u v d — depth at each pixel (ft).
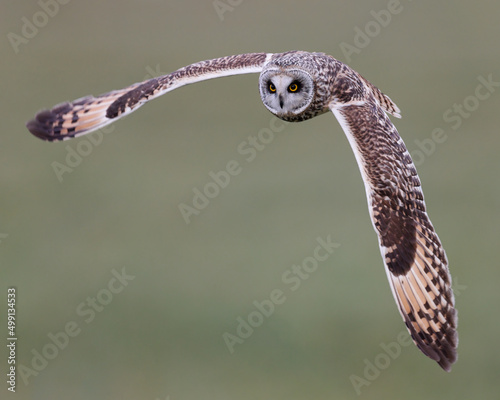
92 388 50.31
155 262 60.03
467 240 61.98
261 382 50.06
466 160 74.54
